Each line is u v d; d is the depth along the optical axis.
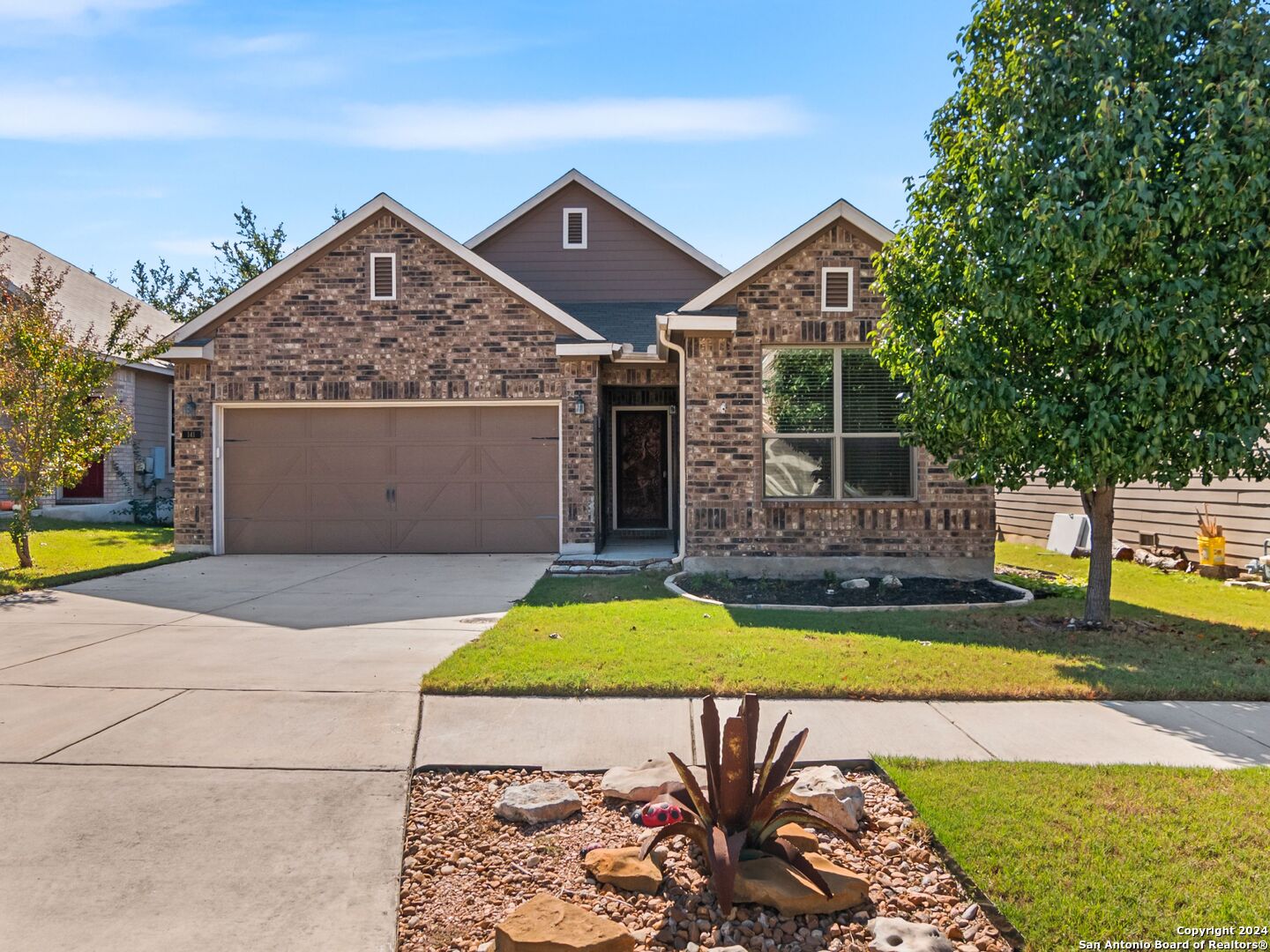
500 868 3.54
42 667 6.44
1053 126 7.32
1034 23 7.56
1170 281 6.74
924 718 5.35
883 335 9.52
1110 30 6.98
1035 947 2.90
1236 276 6.70
